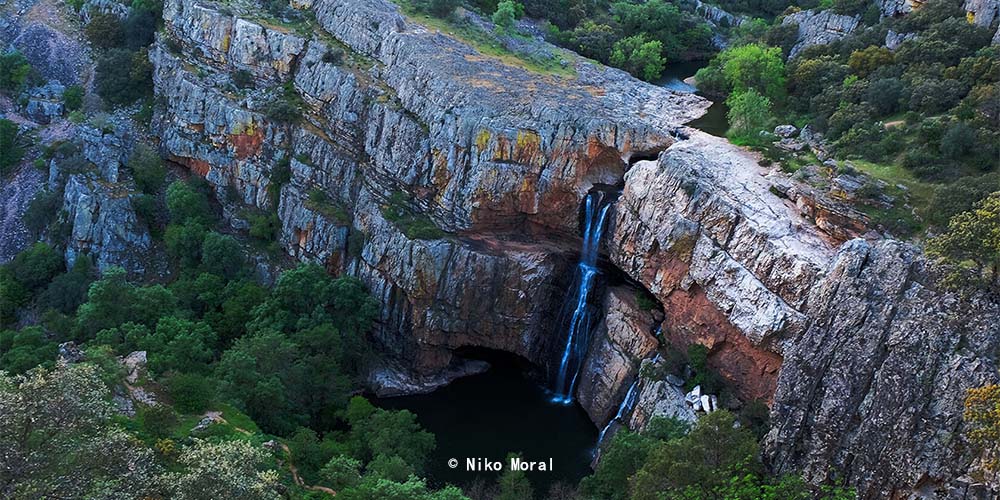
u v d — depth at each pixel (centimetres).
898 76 8519
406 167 9006
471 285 8738
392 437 7294
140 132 11338
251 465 4897
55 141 11150
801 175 7394
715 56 11894
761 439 6462
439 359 9175
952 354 5284
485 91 8950
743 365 7169
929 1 9362
